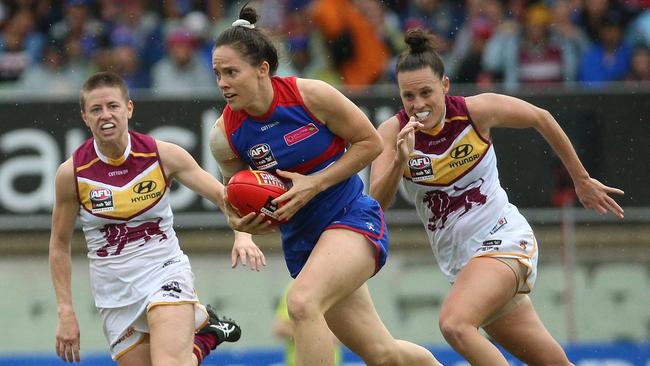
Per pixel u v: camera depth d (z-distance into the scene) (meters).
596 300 32.41
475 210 20.42
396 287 33.22
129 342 20.02
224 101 35.06
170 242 20.00
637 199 34.66
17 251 34.62
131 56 39.47
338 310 18.84
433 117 19.98
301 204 17.45
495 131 34.41
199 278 33.50
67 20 40.66
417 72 19.78
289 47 37.78
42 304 34.03
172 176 20.03
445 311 19.39
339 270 17.39
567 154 21.20
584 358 31.33
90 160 19.66
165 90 37.59
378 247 18.06
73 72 39.94
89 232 19.92
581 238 32.97
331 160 18.08
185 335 19.27
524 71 38.97
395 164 18.92
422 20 40.91
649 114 34.84
